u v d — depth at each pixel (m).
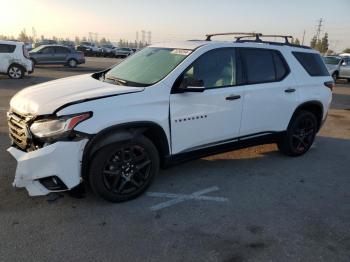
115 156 3.84
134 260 3.07
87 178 3.79
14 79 15.80
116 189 3.94
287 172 5.23
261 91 4.95
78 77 4.89
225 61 4.66
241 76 4.79
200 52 4.44
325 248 3.36
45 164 3.51
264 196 4.40
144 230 3.52
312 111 6.00
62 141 3.51
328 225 3.77
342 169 5.48
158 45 5.09
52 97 3.85
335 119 9.58
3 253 3.08
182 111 4.20
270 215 3.93
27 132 3.71
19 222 3.55
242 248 3.30
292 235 3.55
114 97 3.78
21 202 3.93
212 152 4.71
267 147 6.39
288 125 5.53
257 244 3.37
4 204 3.87
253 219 3.83
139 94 3.91
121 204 4.01
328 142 7.09
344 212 4.08
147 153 4.06
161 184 4.61
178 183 4.66
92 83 4.35
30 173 3.55
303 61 5.70
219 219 3.80
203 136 4.48
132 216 3.77
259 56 5.06
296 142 5.82
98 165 3.73
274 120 5.26
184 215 3.85
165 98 4.05
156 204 4.06
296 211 4.05
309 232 3.62
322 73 6.02
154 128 4.02
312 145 6.75
